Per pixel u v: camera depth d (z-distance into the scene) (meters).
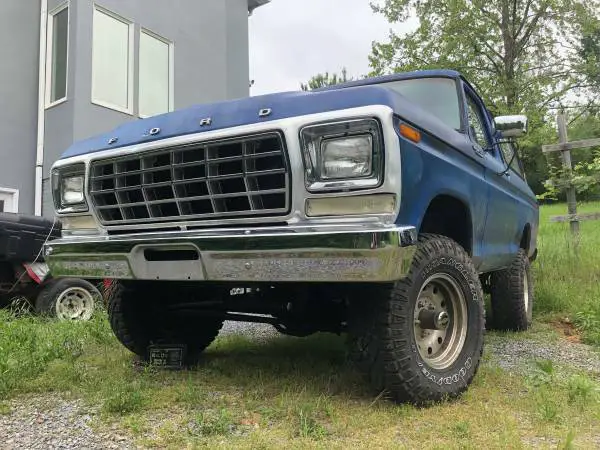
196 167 3.36
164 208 3.53
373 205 2.88
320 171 2.95
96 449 2.71
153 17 12.66
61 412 3.26
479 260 4.29
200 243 3.17
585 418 3.03
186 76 13.68
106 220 3.79
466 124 4.31
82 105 10.59
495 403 3.31
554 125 14.66
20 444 2.78
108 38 11.49
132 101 11.90
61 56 11.02
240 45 16.77
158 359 4.17
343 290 3.35
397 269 2.76
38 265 6.68
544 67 15.92
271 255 2.94
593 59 15.69
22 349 4.33
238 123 3.18
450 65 15.23
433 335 3.46
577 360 4.55
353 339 3.19
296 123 2.99
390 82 4.77
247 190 3.12
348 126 2.89
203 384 3.76
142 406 3.29
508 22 15.38
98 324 5.52
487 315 6.35
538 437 2.79
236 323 6.34
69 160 3.96
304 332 4.00
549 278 7.51
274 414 3.10
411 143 3.03
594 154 10.13
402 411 3.09
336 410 3.12
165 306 4.38
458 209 3.90
